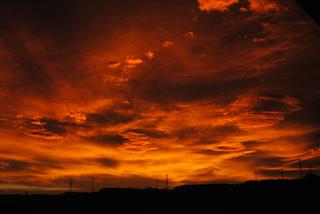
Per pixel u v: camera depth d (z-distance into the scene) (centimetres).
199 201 2428
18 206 2516
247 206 2247
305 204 2091
